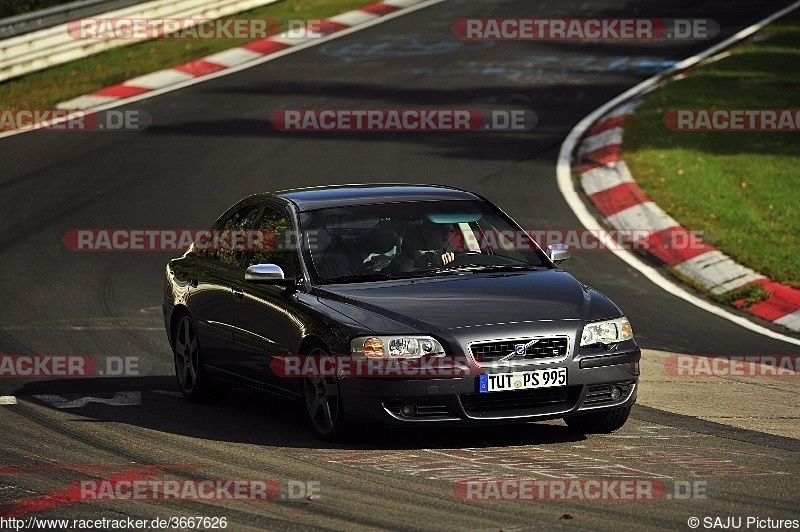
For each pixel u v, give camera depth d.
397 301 13.48
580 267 23.83
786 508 10.81
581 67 42.19
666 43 45.31
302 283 14.26
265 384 14.76
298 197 15.52
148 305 21.81
